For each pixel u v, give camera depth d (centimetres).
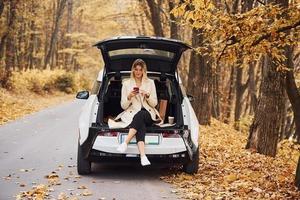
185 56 3362
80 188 737
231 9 1953
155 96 827
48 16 4981
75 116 1995
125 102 816
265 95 1148
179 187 760
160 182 794
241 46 720
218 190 731
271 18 698
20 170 862
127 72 885
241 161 1013
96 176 827
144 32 3366
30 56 4619
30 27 4416
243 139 1739
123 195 703
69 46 5144
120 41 823
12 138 1265
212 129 1850
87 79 5062
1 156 998
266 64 1136
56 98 3288
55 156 1020
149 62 884
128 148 780
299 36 740
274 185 753
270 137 1150
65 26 5544
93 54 6488
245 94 4731
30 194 683
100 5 3344
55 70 4103
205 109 1931
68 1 5172
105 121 855
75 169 885
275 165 996
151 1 2227
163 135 788
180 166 911
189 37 3136
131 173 859
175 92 845
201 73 1912
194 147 816
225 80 3781
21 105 2297
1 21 2950
